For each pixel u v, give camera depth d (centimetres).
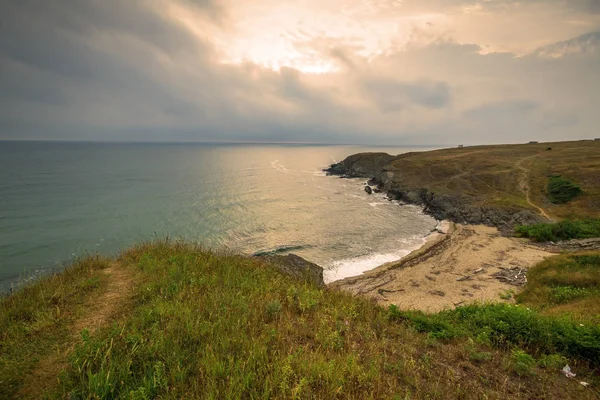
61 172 9550
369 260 3253
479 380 559
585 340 702
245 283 845
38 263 2741
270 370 474
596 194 4519
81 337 547
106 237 3550
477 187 5825
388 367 539
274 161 17675
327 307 800
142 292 742
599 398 537
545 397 524
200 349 514
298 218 4959
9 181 7350
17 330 566
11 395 407
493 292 2156
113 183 7638
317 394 438
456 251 3275
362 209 5744
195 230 4053
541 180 5616
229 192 6925
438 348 673
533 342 741
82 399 396
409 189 6538
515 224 4166
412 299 2152
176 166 13038
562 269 1984
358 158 11019
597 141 10412
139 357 485
